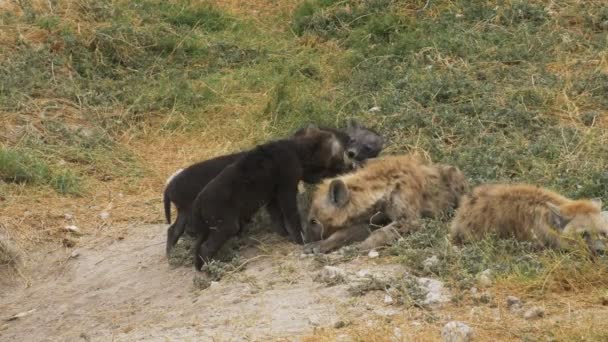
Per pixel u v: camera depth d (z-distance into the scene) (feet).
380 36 70.54
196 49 70.85
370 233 42.42
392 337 32.40
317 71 67.05
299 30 73.67
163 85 65.87
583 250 37.01
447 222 42.91
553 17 67.97
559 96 57.36
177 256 45.09
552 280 35.81
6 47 67.31
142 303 42.32
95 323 41.63
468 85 59.00
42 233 50.49
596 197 44.62
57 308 43.93
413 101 57.93
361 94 61.62
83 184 55.31
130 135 61.16
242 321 35.55
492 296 35.14
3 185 53.78
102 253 48.47
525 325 32.99
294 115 60.90
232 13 76.74
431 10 71.56
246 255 43.32
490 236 39.34
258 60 69.56
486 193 40.96
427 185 43.45
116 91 65.26
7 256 48.16
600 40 64.69
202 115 62.90
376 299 35.88
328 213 42.78
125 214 52.44
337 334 33.06
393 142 53.62
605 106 56.95
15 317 43.86
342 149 45.98
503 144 52.03
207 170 45.27
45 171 55.42
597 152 50.42
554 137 52.34
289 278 39.45
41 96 63.46
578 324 32.71
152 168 57.77
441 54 64.49
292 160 43.88
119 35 69.46
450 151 52.08
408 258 38.45
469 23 68.90
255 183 42.80
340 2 75.05
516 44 64.54
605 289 35.45
